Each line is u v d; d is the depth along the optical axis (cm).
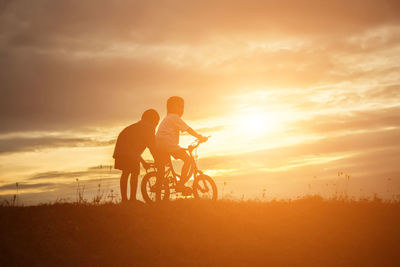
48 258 617
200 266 614
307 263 629
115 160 884
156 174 903
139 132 876
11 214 745
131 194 877
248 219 790
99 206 818
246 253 657
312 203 912
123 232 711
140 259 633
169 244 677
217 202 898
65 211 781
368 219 810
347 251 670
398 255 654
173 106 946
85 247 662
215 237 713
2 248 623
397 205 889
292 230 747
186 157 913
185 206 834
